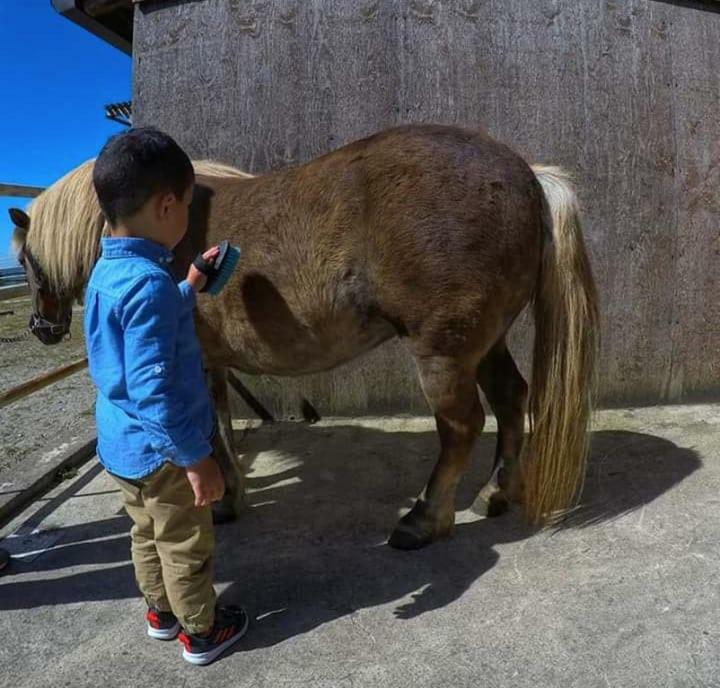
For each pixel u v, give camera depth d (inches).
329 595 75.4
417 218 74.4
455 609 71.4
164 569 61.5
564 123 127.6
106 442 58.4
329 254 78.1
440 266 74.6
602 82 127.9
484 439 124.8
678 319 136.4
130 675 63.6
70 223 89.7
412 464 113.6
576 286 80.9
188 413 52.3
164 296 51.9
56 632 70.8
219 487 55.1
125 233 55.1
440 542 86.3
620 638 65.0
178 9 128.2
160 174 53.6
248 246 81.9
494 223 75.2
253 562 83.7
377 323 82.8
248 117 128.5
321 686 60.7
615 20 127.1
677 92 130.7
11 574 83.1
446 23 124.4
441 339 77.3
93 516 99.0
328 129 127.3
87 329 55.3
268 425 137.9
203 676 62.9
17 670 65.0
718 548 80.1
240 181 87.5
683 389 139.2
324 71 126.1
